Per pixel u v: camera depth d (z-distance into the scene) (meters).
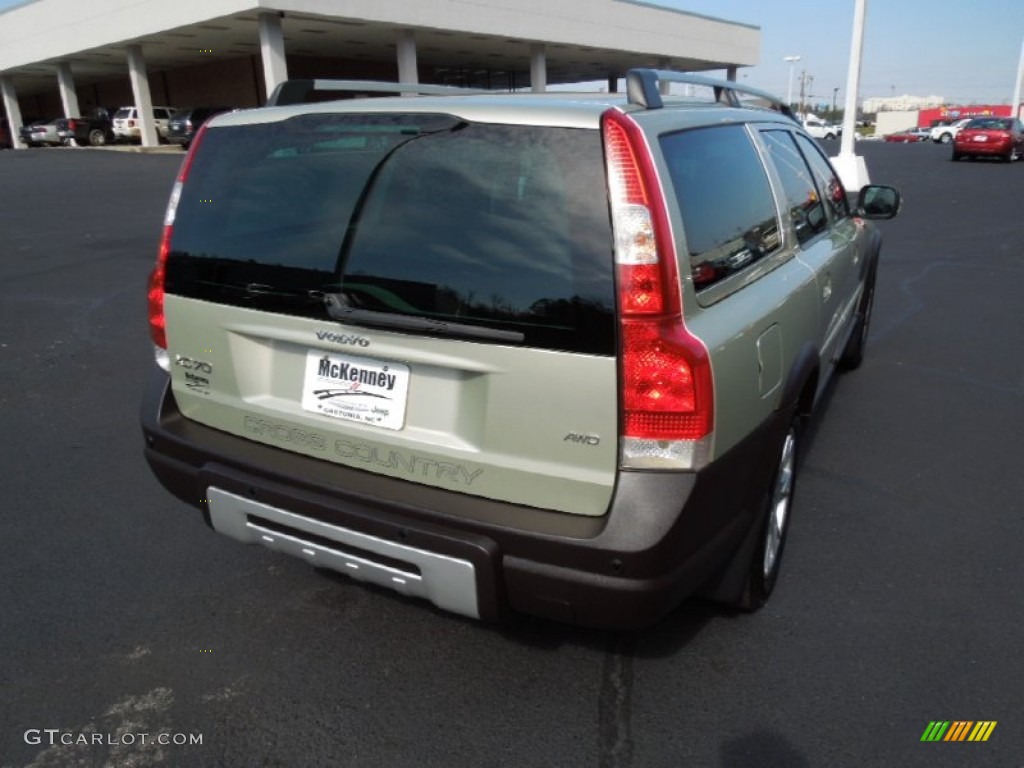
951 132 48.25
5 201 16.17
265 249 2.61
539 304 2.18
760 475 2.63
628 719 2.53
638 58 42.09
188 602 3.17
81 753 2.42
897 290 8.35
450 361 2.31
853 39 17.16
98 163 25.23
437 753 2.41
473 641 2.92
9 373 5.95
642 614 2.23
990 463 4.29
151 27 28.89
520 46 34.62
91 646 2.91
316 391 2.60
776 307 2.74
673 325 2.14
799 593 3.17
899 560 3.39
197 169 2.84
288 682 2.72
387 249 2.39
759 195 3.05
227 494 2.68
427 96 2.67
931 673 2.71
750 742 2.44
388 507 2.40
